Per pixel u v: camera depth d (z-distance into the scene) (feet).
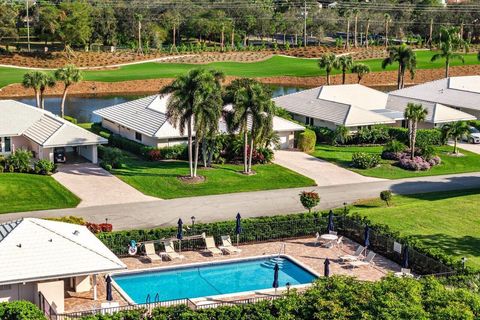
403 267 145.89
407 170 237.04
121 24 605.31
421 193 208.95
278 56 563.07
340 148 265.95
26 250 121.90
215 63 527.81
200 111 204.85
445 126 270.87
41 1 645.92
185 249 155.74
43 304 118.21
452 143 277.44
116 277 140.97
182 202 193.47
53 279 120.88
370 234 159.33
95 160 229.86
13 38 560.20
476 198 195.93
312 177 222.69
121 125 260.01
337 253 157.07
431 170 238.68
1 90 410.72
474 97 324.60
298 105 305.73
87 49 549.54
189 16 644.27
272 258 153.69
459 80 351.25
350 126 272.10
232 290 137.08
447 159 253.03
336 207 192.03
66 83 301.02
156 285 138.41
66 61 499.51
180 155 237.45
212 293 135.33
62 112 303.89
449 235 165.07
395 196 204.95
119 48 585.63
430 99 335.67
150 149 236.02
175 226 169.27
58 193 195.72
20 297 121.08
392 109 309.83
